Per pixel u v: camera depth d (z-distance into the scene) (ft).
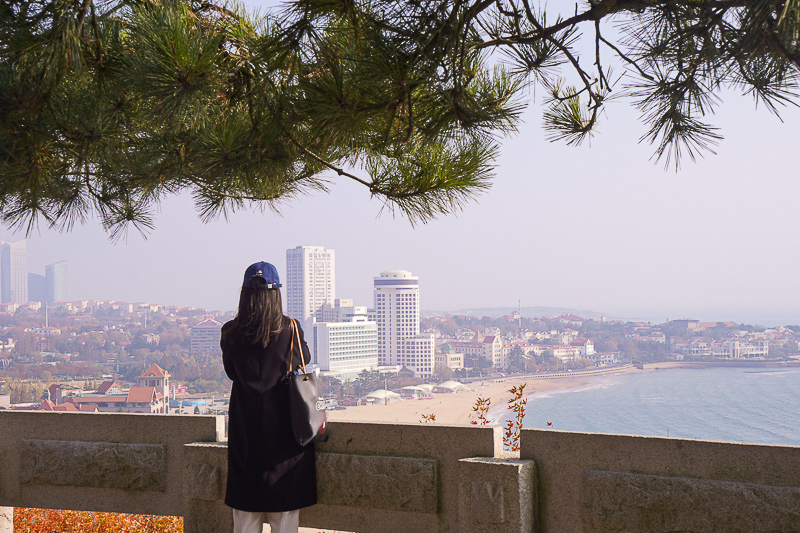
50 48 8.56
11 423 12.11
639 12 8.04
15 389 577.43
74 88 10.77
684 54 7.72
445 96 8.71
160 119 10.55
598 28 8.62
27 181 10.71
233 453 9.21
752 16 6.84
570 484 8.95
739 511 7.79
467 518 9.08
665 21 7.72
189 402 565.53
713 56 7.54
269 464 8.95
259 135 10.90
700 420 419.95
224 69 10.16
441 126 9.23
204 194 14.64
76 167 11.80
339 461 10.05
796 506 7.48
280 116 10.65
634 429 402.31
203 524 10.85
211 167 11.46
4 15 8.55
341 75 8.64
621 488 8.51
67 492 11.80
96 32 9.52
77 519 18.22
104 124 10.66
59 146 10.78
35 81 9.41
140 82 9.53
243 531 9.16
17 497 12.05
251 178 11.97
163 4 9.87
